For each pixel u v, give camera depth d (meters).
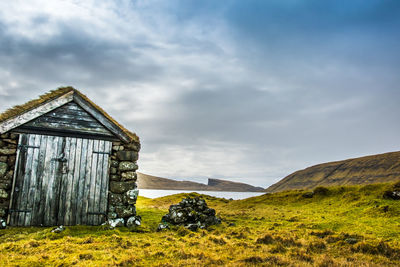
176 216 16.50
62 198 13.93
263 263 8.78
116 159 15.28
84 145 14.74
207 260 8.88
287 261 8.98
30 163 13.78
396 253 10.16
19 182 13.48
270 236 12.35
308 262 9.11
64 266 7.88
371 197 25.06
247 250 10.54
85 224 14.06
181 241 11.97
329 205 26.61
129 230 13.77
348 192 28.42
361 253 10.39
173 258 9.16
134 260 8.66
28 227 13.14
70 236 11.63
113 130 15.25
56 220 13.67
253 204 32.03
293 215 22.38
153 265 8.33
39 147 14.05
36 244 10.09
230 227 16.81
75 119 14.86
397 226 15.83
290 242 11.86
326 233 14.12
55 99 14.57
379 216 19.28
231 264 8.43
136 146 15.56
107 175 14.85
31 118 14.07
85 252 9.15
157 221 17.48
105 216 14.43
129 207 14.55
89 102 15.16
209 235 13.07
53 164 14.10
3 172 13.38
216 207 33.22
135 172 15.32
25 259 8.41
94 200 14.40
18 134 13.91
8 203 13.38
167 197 42.03
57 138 14.38
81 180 14.38
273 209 27.22
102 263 8.17
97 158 14.84
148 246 10.77
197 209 18.25
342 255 10.27
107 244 10.48
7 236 11.57
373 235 13.93
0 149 13.62
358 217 19.70
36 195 13.61
